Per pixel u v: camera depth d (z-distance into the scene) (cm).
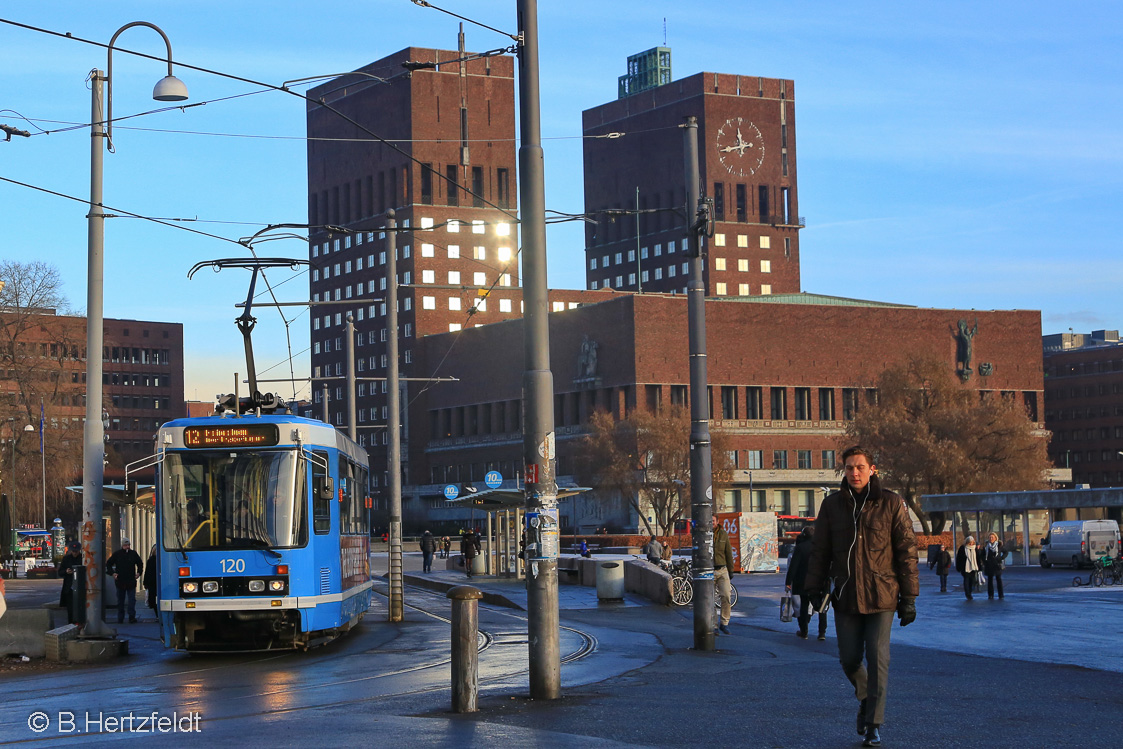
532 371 1591
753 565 7112
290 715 1470
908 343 15788
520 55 1628
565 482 14788
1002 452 10312
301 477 2442
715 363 14600
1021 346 16475
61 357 9481
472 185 18050
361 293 18600
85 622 2578
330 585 2503
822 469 15112
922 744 1191
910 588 1164
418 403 17450
